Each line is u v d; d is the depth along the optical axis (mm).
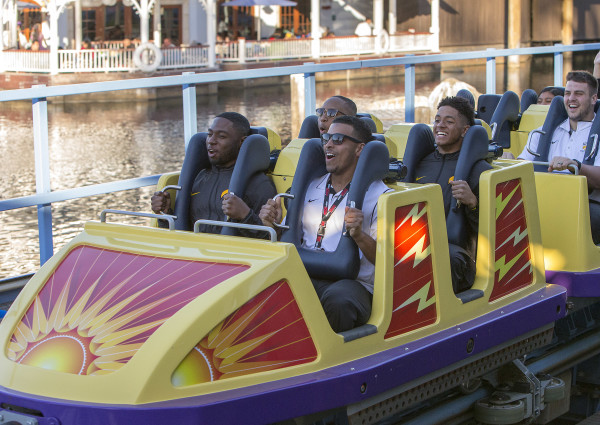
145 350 3240
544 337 4633
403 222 3871
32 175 14305
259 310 3416
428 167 4695
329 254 3965
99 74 31016
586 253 4938
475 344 4117
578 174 5105
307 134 5391
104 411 3150
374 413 3725
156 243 3785
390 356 3725
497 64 43000
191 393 3238
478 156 4438
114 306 3486
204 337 3289
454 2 46562
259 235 4164
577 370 5340
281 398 3350
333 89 31562
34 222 10312
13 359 3488
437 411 4203
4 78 31484
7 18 36500
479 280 4348
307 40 38594
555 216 4992
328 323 3598
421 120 11336
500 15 48000
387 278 3797
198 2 39562
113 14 38844
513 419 4258
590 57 46219
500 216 4402
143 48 32031
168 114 25094
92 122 22797
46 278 3783
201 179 4684
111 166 15195
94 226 4000
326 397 3475
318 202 4184
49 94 5500
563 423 5301
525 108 7387
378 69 39031
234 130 4566
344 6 46000
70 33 37562
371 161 3936
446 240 4070
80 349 3377
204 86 31703
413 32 43062
